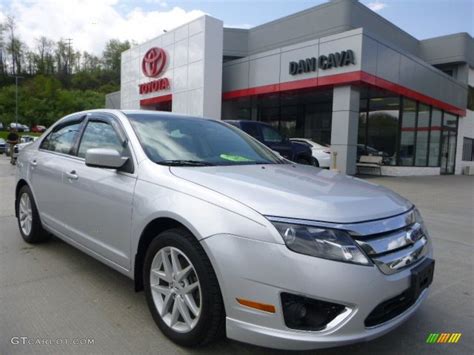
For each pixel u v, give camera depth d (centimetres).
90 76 11369
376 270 224
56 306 321
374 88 1569
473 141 2691
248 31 2712
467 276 429
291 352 266
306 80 1588
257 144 416
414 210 290
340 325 215
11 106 8869
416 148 1945
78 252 455
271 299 219
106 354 256
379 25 2345
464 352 273
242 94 1877
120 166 308
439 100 2052
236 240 228
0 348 259
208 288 240
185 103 1942
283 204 235
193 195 257
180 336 262
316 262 215
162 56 2080
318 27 2284
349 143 1498
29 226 474
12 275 384
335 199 248
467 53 2575
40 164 438
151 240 295
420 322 317
